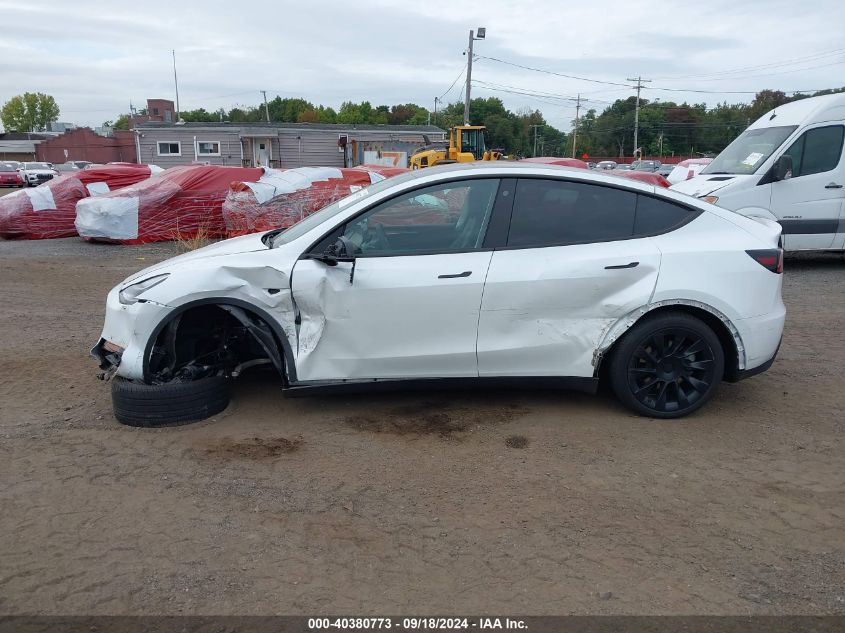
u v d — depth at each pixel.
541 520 3.49
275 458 4.14
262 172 15.50
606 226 4.59
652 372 4.62
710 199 10.28
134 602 2.88
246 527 3.42
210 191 14.75
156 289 4.33
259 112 95.56
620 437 4.45
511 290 4.41
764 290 4.61
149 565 3.12
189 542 3.29
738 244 4.60
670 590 2.97
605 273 4.43
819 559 3.19
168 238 14.70
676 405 4.68
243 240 5.09
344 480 3.89
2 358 6.11
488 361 4.50
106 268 11.48
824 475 3.97
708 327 4.58
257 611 2.83
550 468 4.03
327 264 4.36
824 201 10.28
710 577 3.05
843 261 11.79
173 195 14.44
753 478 3.93
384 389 4.54
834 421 4.73
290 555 3.20
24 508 3.58
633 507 3.62
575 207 4.59
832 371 5.78
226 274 4.33
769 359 4.74
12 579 3.02
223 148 40.22
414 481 3.88
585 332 4.50
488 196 4.55
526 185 4.58
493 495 3.73
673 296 4.46
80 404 5.00
